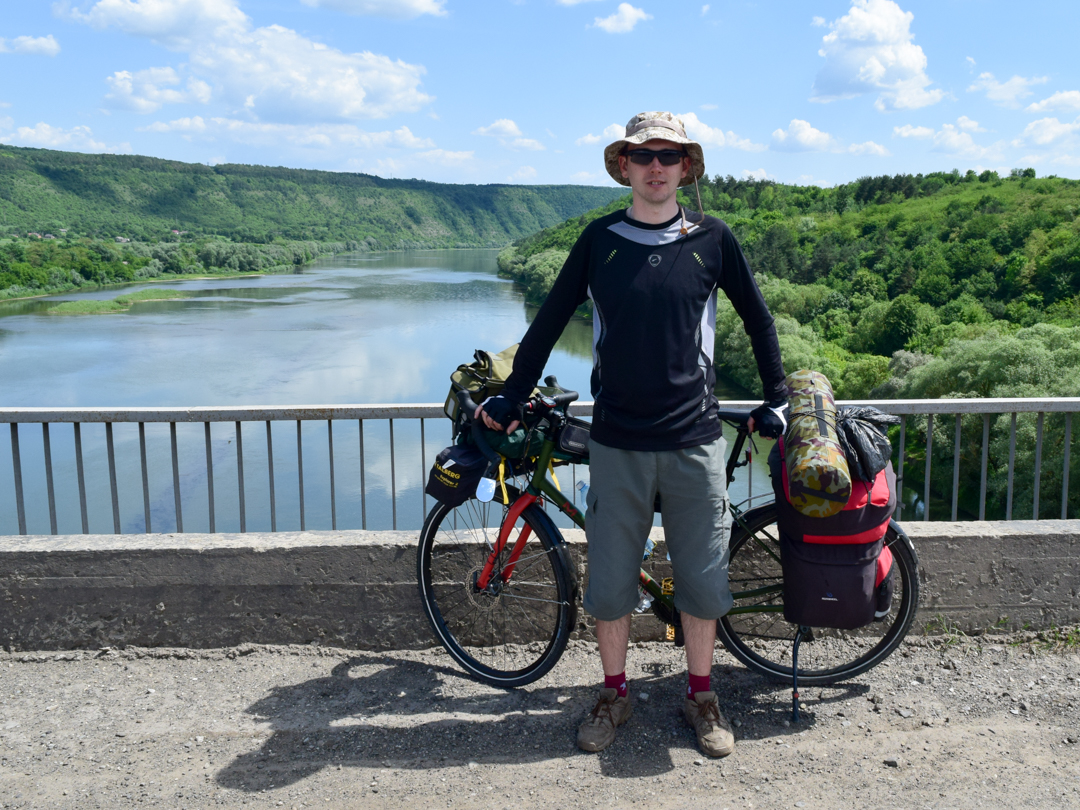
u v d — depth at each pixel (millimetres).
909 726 2486
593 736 2371
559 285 2352
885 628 2947
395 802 2162
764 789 2197
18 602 2961
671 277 2166
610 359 2225
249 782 2252
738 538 2738
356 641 3016
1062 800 2123
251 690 2748
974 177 190250
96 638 2990
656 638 3023
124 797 2191
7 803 2166
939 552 2939
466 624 2980
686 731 2467
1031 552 2955
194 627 2996
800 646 2895
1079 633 2967
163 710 2629
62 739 2465
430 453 35344
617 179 2367
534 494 2652
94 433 39750
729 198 188500
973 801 2131
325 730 2502
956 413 3422
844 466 2219
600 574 2336
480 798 2174
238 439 3314
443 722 2537
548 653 2680
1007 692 2652
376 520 29047
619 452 2268
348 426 40125
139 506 30812
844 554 2352
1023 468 26297
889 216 139625
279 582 2984
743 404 2811
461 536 2938
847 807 2115
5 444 37469
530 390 2461
